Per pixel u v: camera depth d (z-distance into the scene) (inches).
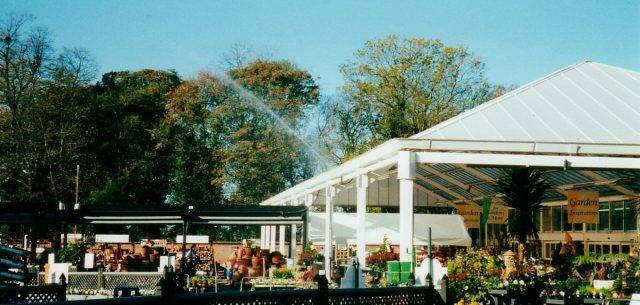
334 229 1124.5
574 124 745.0
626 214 954.7
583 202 885.8
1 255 657.6
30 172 1892.2
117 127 2148.1
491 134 715.4
